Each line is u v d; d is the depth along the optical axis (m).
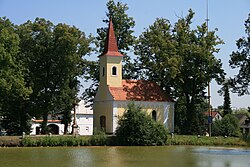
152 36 78.19
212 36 78.31
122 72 84.81
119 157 44.69
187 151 53.97
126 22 85.75
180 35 78.44
